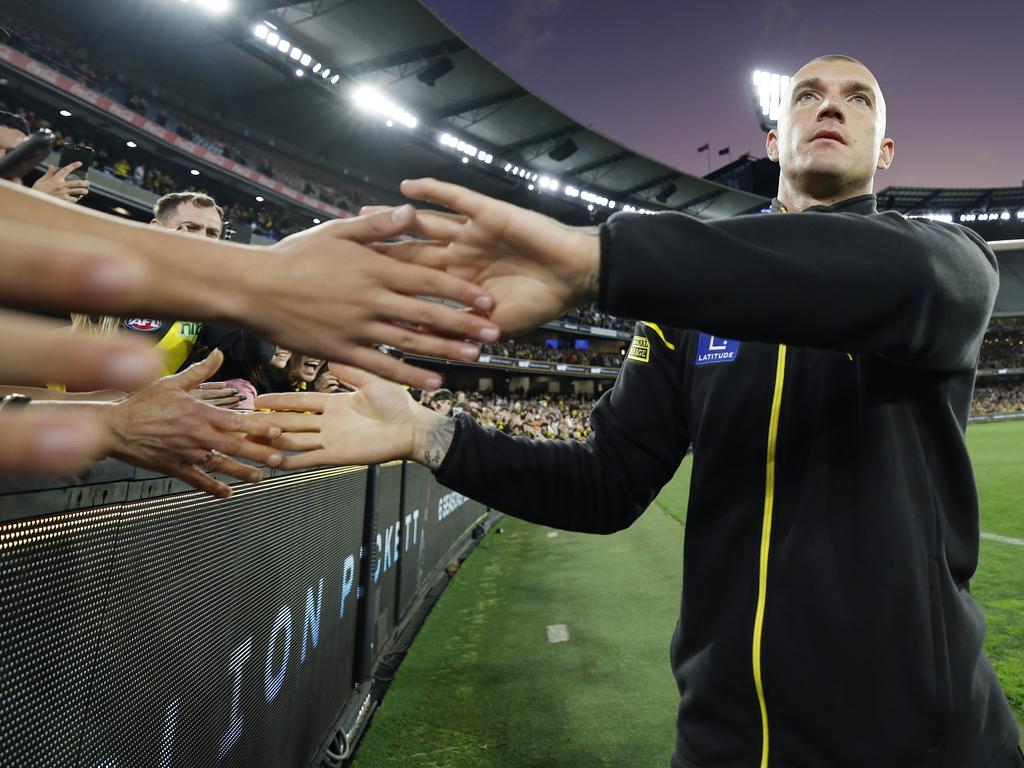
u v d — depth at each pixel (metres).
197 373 0.81
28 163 1.05
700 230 0.60
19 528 0.77
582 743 2.35
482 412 17.52
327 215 22.19
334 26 17.84
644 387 1.26
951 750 0.86
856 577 0.90
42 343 0.24
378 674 3.02
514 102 22.78
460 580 5.23
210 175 18.44
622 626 3.68
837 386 0.98
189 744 1.22
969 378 0.99
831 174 1.18
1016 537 5.15
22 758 0.79
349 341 0.53
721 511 1.06
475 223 0.55
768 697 0.94
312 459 0.96
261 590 1.58
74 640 0.89
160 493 1.10
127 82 17.94
